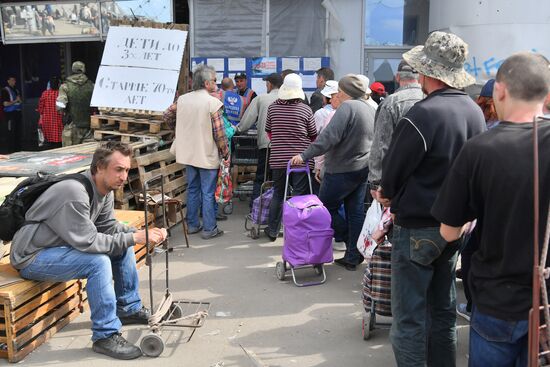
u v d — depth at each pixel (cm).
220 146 649
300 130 613
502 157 219
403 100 411
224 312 455
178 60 723
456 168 233
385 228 371
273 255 600
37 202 384
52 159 609
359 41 977
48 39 1033
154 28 739
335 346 400
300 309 462
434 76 303
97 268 381
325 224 509
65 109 916
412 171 300
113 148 390
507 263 221
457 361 375
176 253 608
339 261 566
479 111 308
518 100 225
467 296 421
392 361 378
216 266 565
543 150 216
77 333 418
